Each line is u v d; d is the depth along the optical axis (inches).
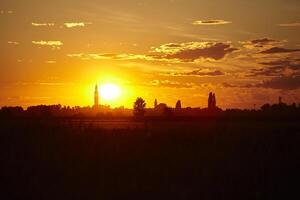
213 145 1392.7
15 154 1153.4
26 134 1615.4
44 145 1344.7
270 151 1222.3
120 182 846.5
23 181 866.8
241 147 1330.0
